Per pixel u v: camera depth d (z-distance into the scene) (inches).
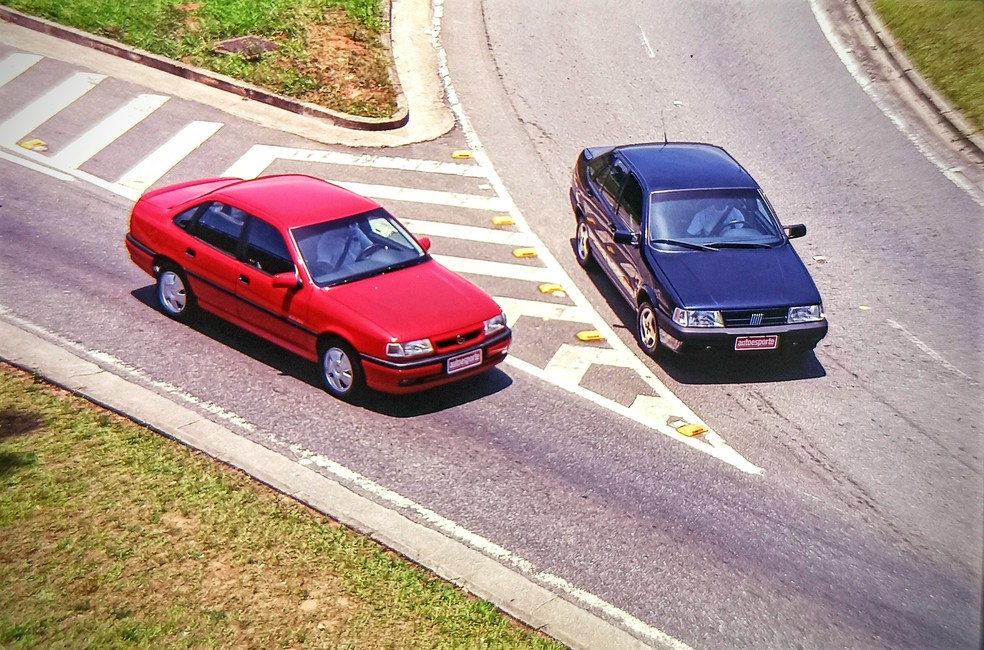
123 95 737.0
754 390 451.8
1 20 835.4
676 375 460.8
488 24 920.3
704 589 319.9
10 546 301.6
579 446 396.5
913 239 607.5
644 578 322.7
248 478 348.5
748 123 759.1
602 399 434.9
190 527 318.0
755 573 329.7
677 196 497.4
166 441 364.8
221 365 434.9
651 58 867.4
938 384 463.2
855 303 533.6
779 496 374.0
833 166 698.8
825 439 415.5
